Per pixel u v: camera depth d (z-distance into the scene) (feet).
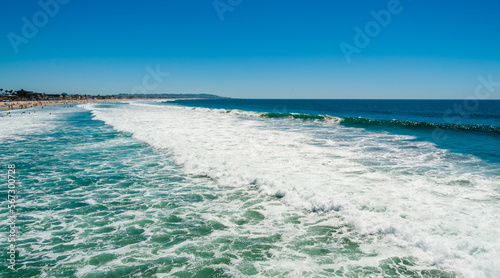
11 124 84.79
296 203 22.17
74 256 15.48
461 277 13.08
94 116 117.60
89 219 20.15
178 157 37.32
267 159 34.37
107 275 13.80
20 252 15.81
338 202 20.67
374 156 36.19
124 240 17.22
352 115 152.05
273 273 13.85
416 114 162.30
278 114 104.73
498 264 13.05
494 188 23.57
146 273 13.98
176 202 23.21
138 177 29.99
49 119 104.06
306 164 32.04
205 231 18.31
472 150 40.16
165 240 17.24
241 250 16.01
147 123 79.15
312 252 15.66
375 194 22.22
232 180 28.07
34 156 39.63
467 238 15.33
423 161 33.47
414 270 13.78
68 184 27.78
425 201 20.74
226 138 50.34
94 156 39.52
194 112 139.95
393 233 16.78
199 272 14.05
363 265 14.34
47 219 20.11
